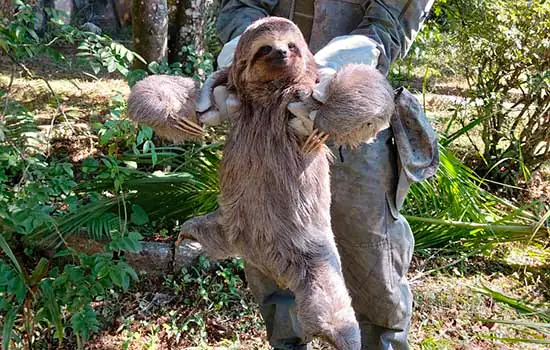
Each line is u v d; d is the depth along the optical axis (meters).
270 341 3.11
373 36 2.64
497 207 6.13
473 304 4.72
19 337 3.68
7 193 3.74
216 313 4.45
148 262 4.67
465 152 6.99
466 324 4.54
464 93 7.20
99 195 4.66
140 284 4.64
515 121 6.43
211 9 7.16
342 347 2.13
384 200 2.89
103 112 6.75
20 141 4.24
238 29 2.85
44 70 8.21
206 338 4.27
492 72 6.30
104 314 4.33
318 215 2.23
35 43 4.28
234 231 2.27
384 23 2.71
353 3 2.85
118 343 4.15
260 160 2.15
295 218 2.17
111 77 8.39
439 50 6.55
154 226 4.92
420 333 4.39
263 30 2.05
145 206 4.73
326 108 2.00
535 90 5.99
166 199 4.73
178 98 2.16
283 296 2.96
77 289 3.62
